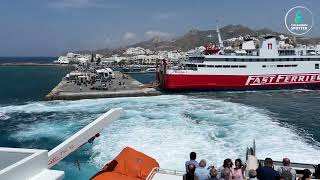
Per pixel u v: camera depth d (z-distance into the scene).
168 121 44.59
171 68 88.00
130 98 75.44
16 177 7.59
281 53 89.88
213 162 26.19
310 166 15.95
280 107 59.97
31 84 123.62
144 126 40.88
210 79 84.56
